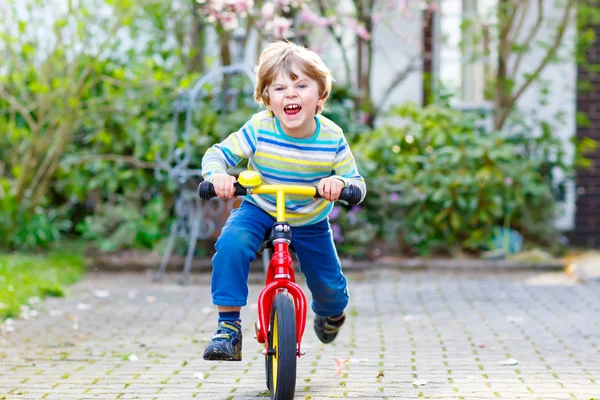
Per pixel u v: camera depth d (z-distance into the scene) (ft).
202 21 36.60
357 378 15.94
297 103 12.81
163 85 32.04
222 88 33.55
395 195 34.60
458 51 40.81
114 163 34.65
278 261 12.85
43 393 14.87
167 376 16.20
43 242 33.58
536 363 17.25
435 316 22.95
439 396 14.56
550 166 38.01
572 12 39.32
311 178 13.66
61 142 32.40
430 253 34.94
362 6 37.99
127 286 28.58
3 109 33.22
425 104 40.52
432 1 38.19
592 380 15.75
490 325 21.62
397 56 40.37
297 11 36.50
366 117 39.34
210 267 31.81
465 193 34.86
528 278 30.78
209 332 20.83
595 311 23.70
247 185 12.57
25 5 31.30
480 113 38.37
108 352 18.44
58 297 25.93
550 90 39.68
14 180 35.47
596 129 39.60
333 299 14.73
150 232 34.19
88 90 34.17
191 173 29.27
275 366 13.58
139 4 33.14
